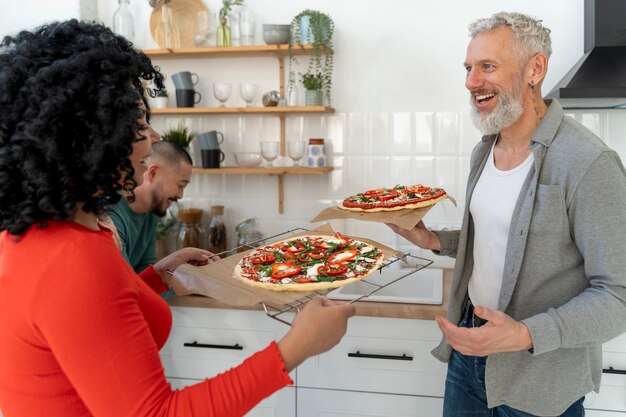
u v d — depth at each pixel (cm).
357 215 164
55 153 68
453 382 151
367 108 244
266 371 78
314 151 237
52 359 73
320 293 127
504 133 133
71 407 76
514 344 108
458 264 146
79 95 70
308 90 237
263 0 248
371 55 241
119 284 73
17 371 73
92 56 72
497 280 134
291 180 254
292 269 139
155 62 261
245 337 200
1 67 71
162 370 74
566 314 110
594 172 113
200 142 241
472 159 146
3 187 70
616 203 112
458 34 233
